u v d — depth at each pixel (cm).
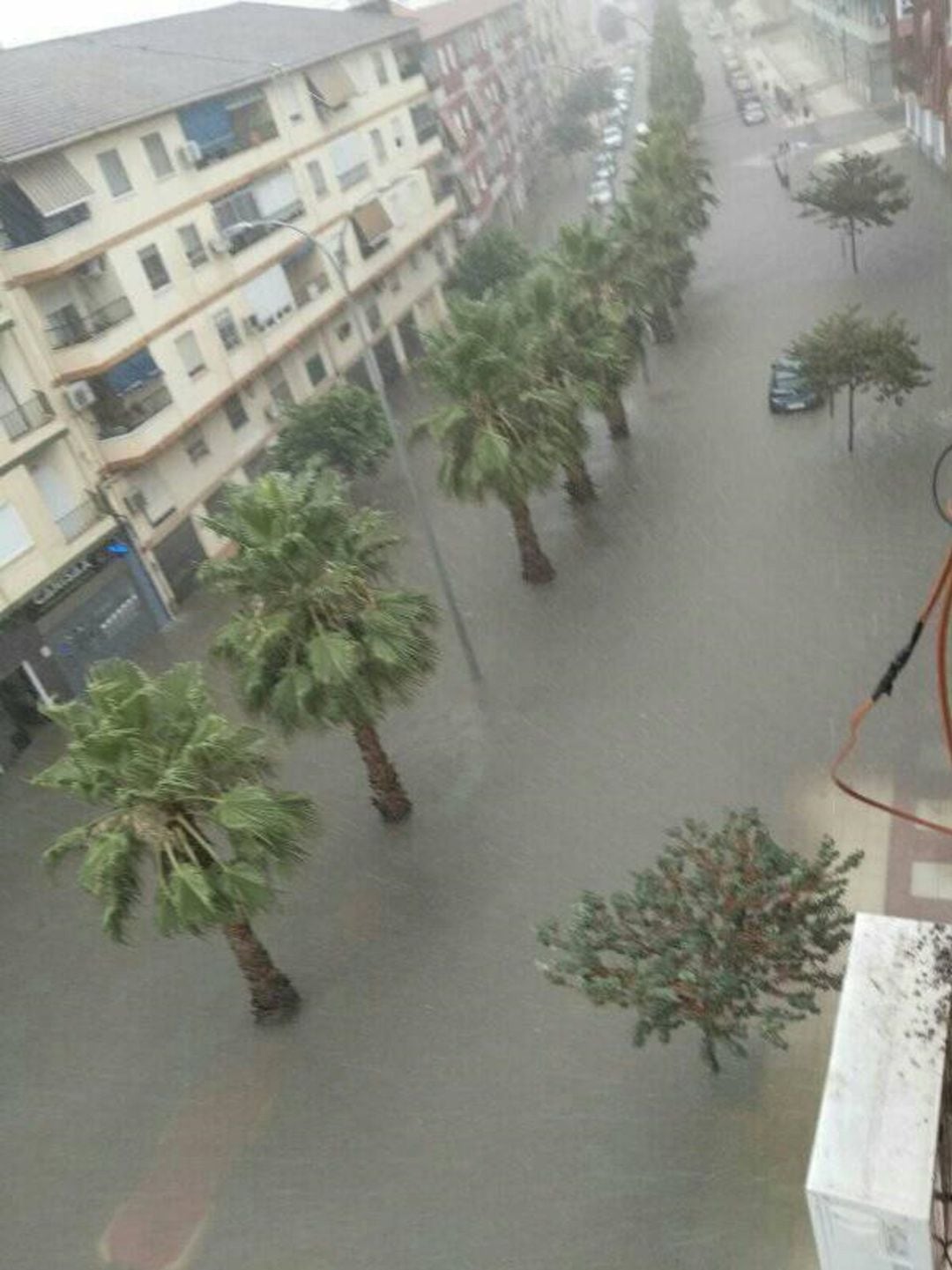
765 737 1891
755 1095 1296
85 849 1474
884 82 6216
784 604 2255
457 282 4584
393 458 3856
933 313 3466
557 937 1211
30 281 2586
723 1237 1159
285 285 3647
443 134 5444
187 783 1295
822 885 1165
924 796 1652
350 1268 1252
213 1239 1334
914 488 2517
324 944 1748
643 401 3581
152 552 2973
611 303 3117
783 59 8794
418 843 1914
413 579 2898
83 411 2755
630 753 1969
